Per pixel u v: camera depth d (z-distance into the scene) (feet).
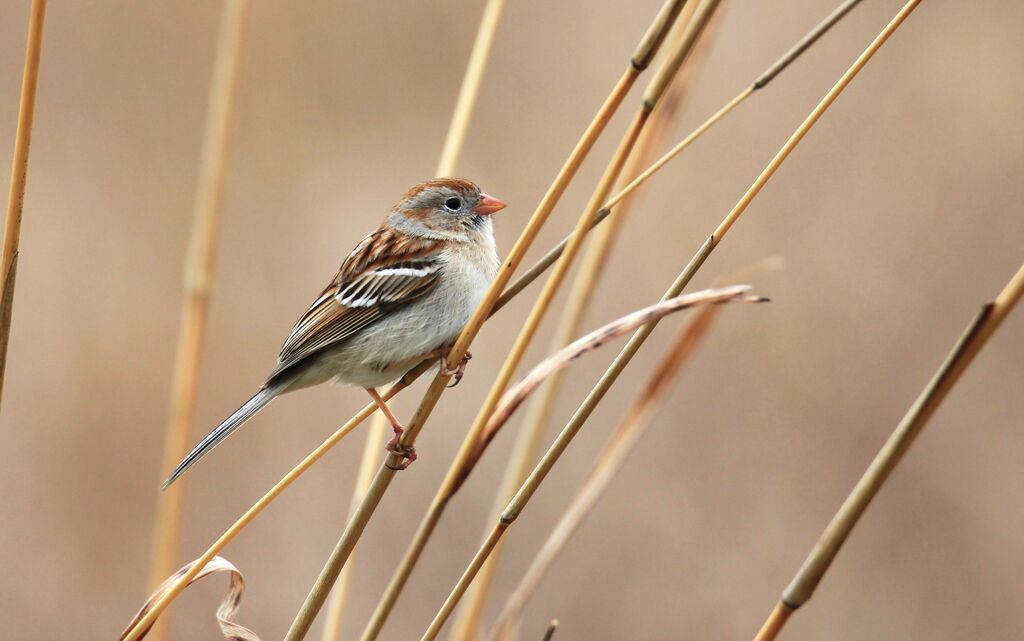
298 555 38.73
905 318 40.68
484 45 23.61
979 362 40.68
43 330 40.14
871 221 41.57
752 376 40.83
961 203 41.37
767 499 39.37
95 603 37.47
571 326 23.73
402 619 37.96
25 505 37.99
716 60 43.19
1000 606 37.52
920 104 42.27
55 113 42.57
